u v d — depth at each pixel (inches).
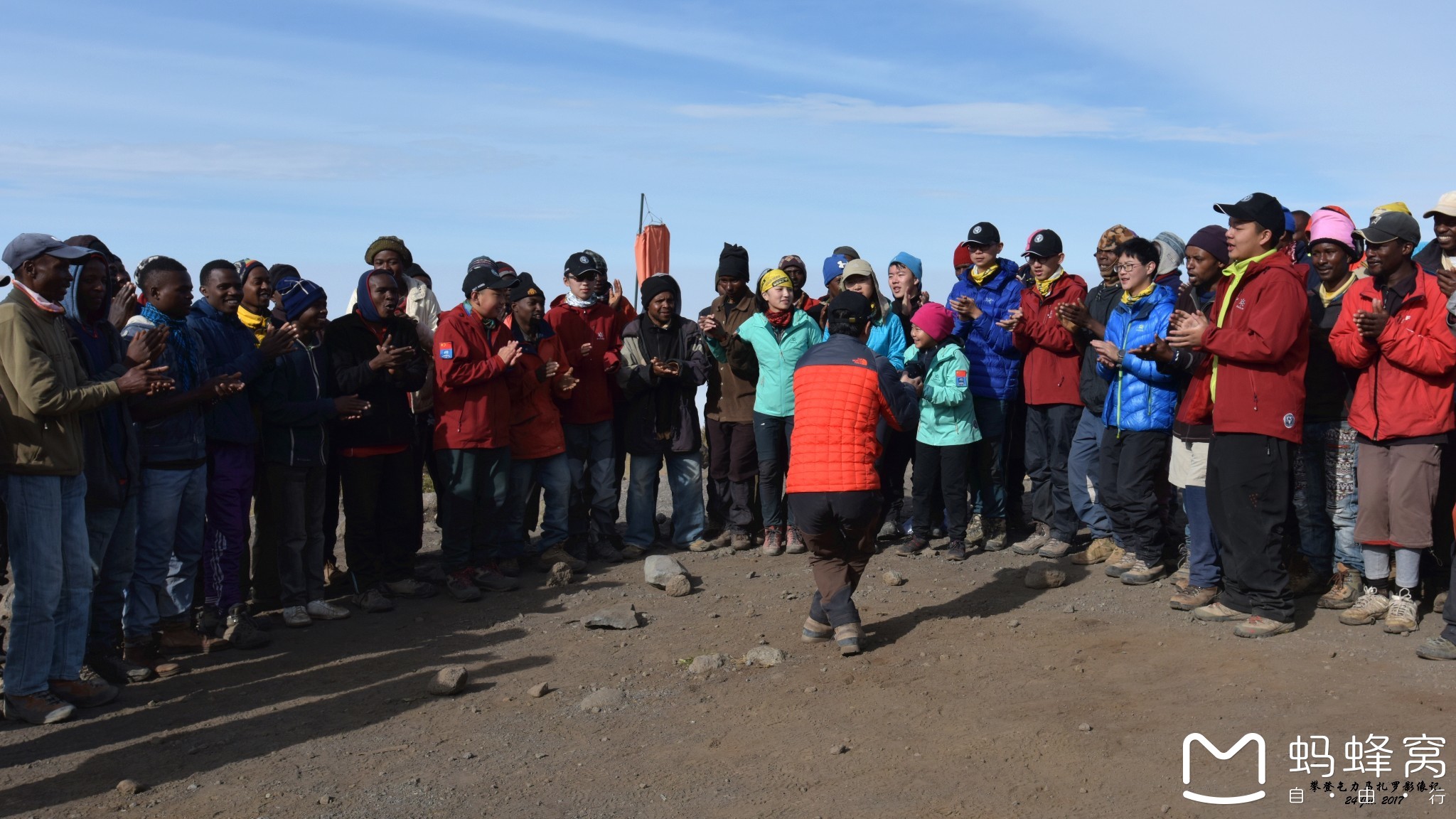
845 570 249.6
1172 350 265.0
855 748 189.5
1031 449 335.0
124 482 229.8
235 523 269.9
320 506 292.0
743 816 163.8
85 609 221.1
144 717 217.8
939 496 367.9
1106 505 299.9
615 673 239.8
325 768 189.3
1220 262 263.4
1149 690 211.0
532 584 326.0
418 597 313.9
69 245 220.4
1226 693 206.4
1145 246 283.7
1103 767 176.1
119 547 237.9
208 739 204.5
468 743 200.1
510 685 234.7
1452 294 221.1
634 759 189.8
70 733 208.7
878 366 244.4
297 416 274.7
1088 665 228.4
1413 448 236.2
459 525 310.5
